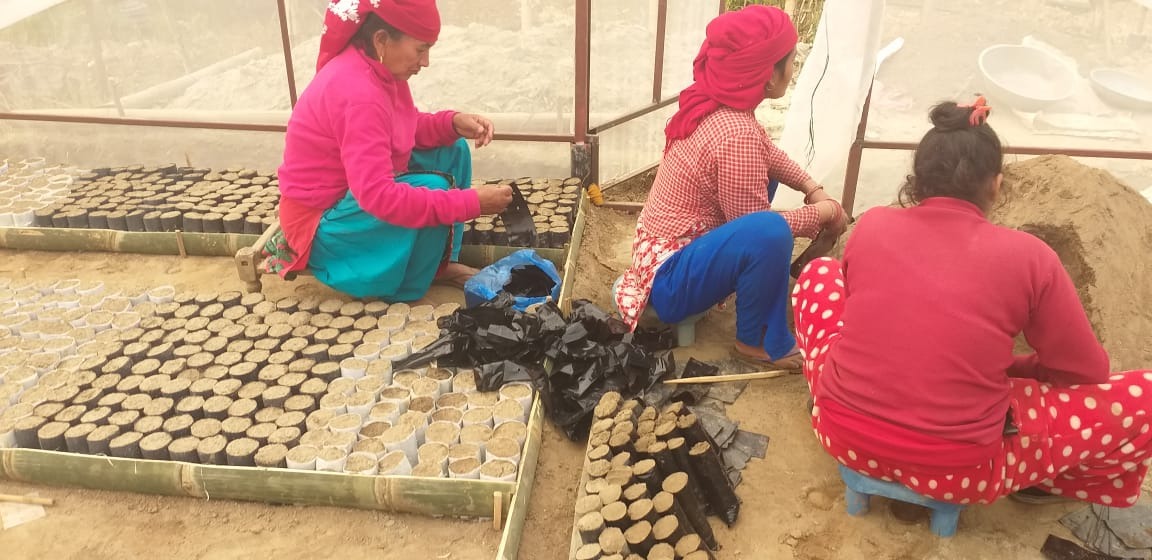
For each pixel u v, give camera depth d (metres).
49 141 5.46
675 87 5.54
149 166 5.35
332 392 3.16
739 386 3.35
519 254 3.95
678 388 3.31
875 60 4.29
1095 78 4.30
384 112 3.37
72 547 2.63
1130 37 4.16
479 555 2.59
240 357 3.38
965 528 2.63
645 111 5.33
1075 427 2.27
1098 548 2.53
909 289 2.19
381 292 3.74
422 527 2.71
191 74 5.12
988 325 2.11
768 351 3.38
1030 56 4.29
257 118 5.18
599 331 3.43
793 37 3.19
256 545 2.64
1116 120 4.36
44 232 4.48
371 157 3.31
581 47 4.68
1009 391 2.25
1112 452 2.31
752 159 3.21
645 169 5.60
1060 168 3.57
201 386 3.18
